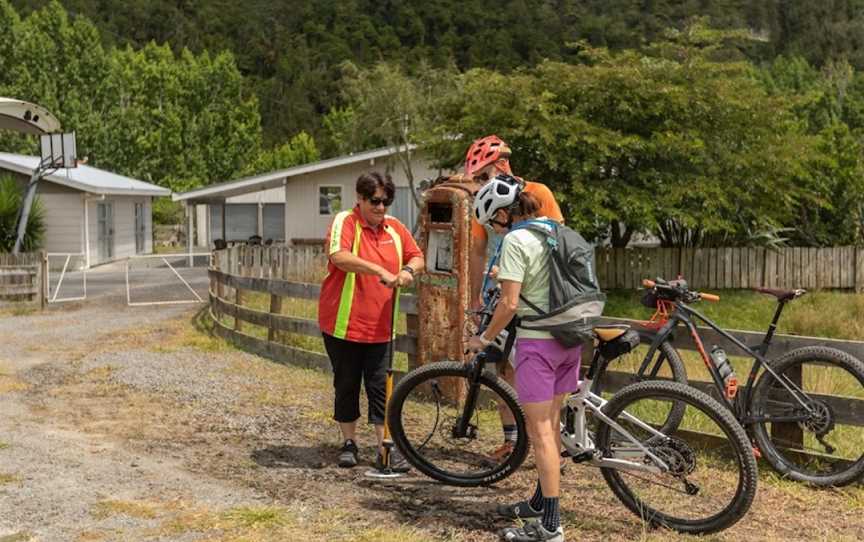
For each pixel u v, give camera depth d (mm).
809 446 5926
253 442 6422
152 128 66938
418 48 109062
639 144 19938
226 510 4891
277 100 98500
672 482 4691
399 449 5555
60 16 67125
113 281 23047
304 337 10875
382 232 5840
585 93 21062
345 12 117000
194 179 65750
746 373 8047
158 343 11289
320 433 6688
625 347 4699
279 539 4461
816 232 25594
